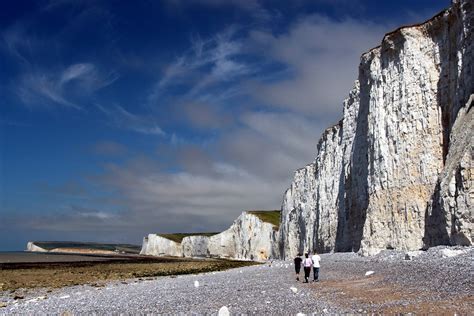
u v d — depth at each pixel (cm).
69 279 4784
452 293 1539
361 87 4862
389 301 1550
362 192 4641
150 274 5328
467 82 3212
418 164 3722
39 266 8038
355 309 1462
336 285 2208
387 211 3862
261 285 2581
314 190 7338
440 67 3747
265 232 11719
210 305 1873
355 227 4738
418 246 3512
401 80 3991
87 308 2092
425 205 3572
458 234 2769
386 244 3800
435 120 3703
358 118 4903
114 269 6688
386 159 3997
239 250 12762
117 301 2323
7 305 2567
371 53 4550
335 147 6391
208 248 14200
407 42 3988
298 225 8325
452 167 2992
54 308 2178
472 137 2838
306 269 2545
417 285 1820
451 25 3638
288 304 1705
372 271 2484
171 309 1847
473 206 2708
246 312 1581
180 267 6825
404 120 3900
